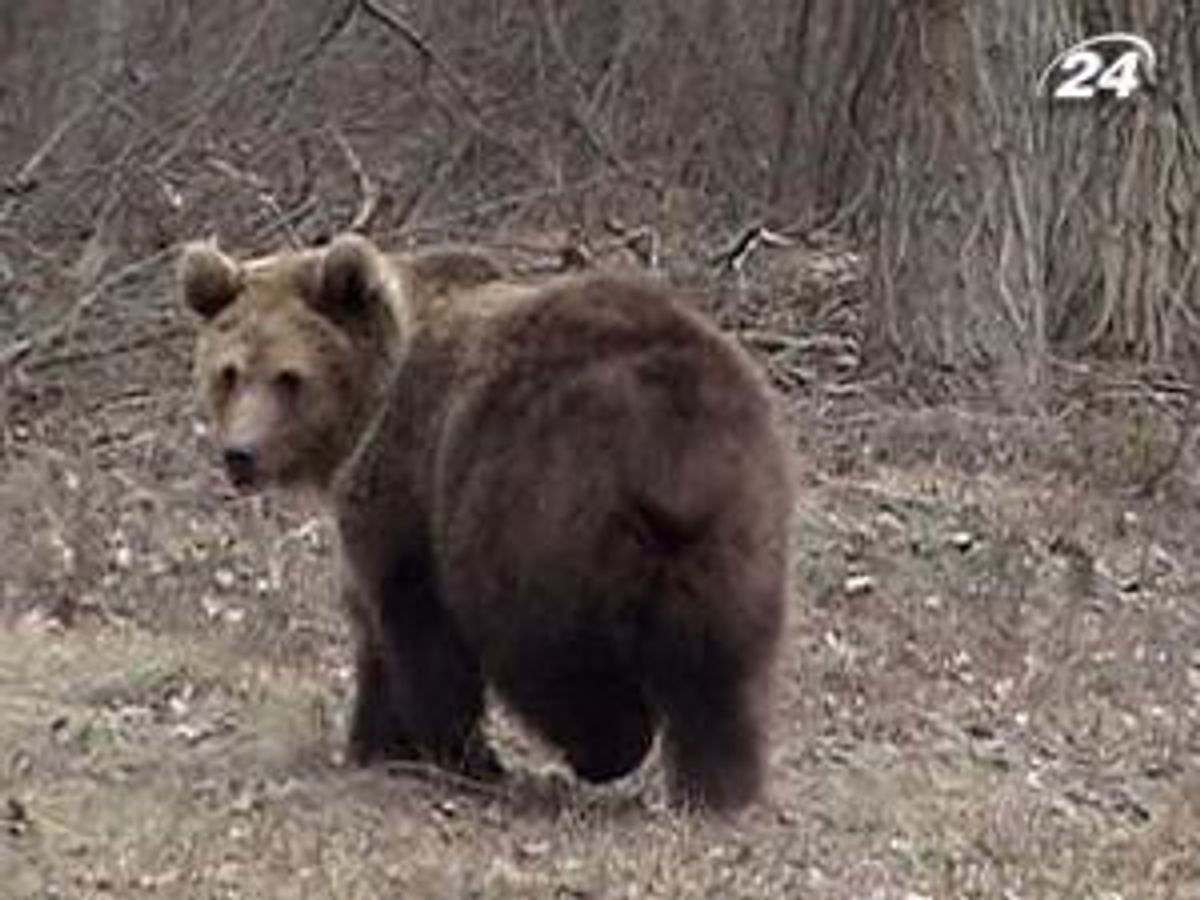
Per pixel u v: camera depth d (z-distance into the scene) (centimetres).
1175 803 1279
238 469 1163
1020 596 1616
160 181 2180
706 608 1103
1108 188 2133
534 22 2833
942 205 1983
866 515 1719
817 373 2019
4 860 1080
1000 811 1262
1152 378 2073
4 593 1519
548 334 1152
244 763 1241
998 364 1970
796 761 1311
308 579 1570
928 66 1991
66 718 1281
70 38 2984
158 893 1047
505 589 1134
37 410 1906
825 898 1087
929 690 1445
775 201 2708
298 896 1046
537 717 1149
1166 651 1559
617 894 1061
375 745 1234
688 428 1112
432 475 1172
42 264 2089
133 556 1600
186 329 1991
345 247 1175
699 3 2908
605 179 2477
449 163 2483
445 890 1057
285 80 2439
